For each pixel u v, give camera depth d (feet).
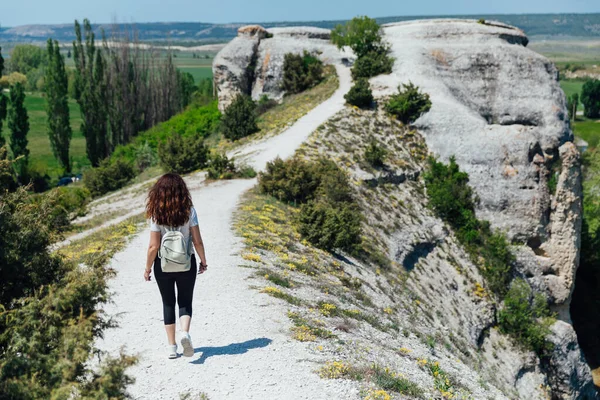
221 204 78.38
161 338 32.71
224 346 32.09
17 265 28.19
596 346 131.54
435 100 123.75
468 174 110.22
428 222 98.73
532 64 132.57
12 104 198.80
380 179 100.73
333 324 41.04
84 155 278.26
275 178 85.71
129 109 215.92
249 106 135.13
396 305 64.49
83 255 53.26
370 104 126.11
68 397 21.09
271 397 26.86
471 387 39.42
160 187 27.94
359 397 28.02
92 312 25.41
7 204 30.01
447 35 144.46
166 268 27.68
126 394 23.30
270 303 40.78
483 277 97.14
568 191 112.68
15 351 23.07
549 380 94.38
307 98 143.13
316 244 68.44
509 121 126.82
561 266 109.81
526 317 93.09
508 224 107.04
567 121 126.62
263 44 166.91
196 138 118.52
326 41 170.30
